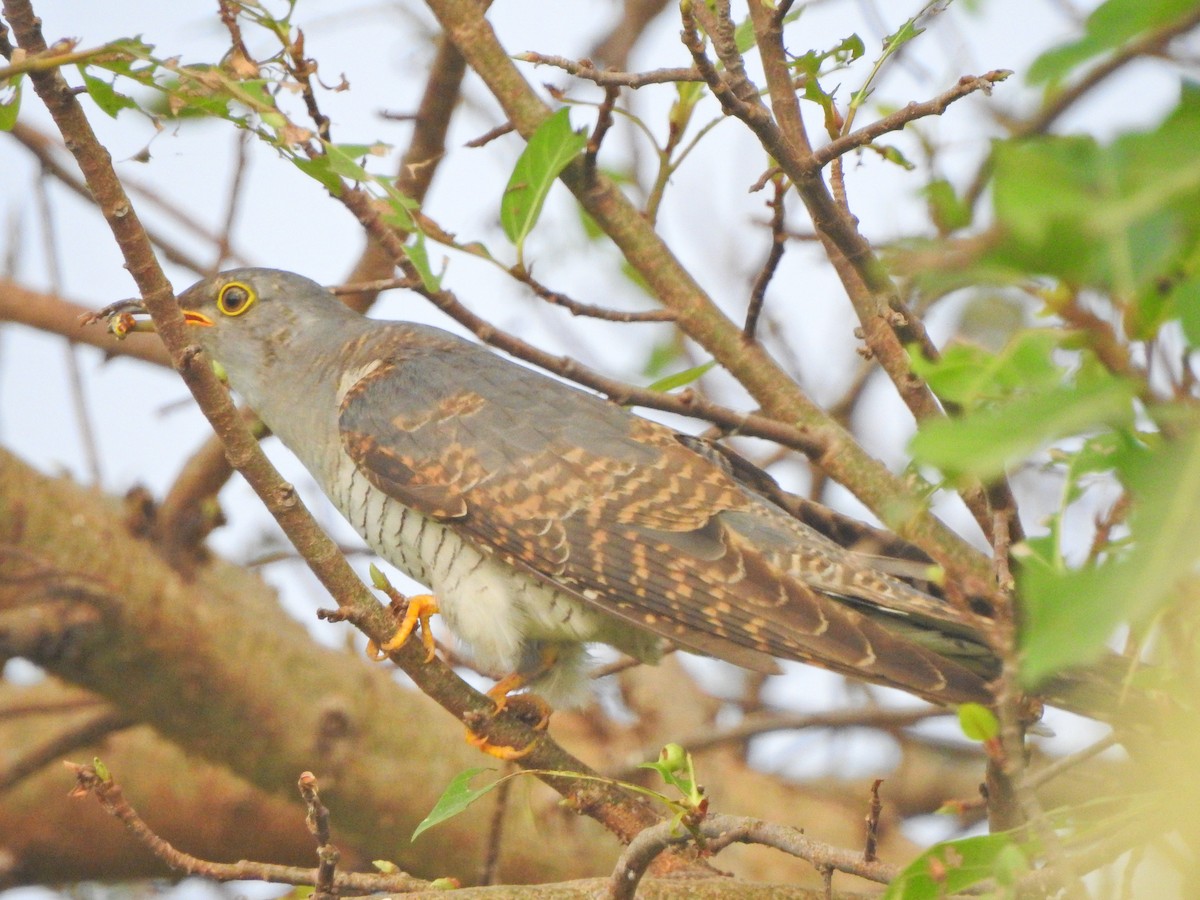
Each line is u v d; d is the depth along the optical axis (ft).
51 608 31.45
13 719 37.45
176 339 20.94
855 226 21.81
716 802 42.65
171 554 33.19
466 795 20.26
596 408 28.76
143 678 32.37
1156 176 9.77
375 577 23.07
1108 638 9.59
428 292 25.67
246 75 22.89
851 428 37.91
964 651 24.06
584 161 28.19
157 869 37.37
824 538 26.53
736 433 26.68
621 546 26.40
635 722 43.68
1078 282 10.73
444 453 28.17
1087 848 15.33
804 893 20.65
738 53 20.79
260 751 33.37
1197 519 9.43
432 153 30.86
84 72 21.35
